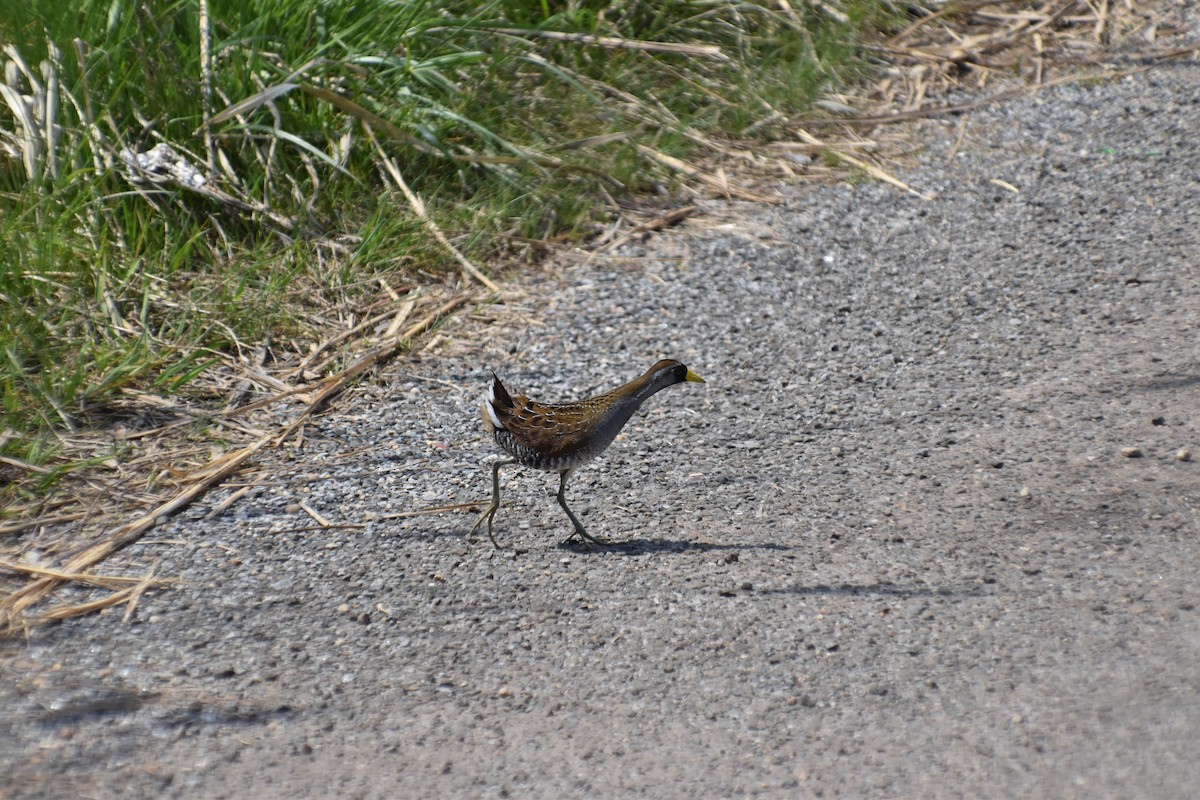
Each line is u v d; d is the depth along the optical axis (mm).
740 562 10516
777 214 18016
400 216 16609
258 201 16047
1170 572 9906
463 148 17859
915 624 9445
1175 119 19938
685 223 17844
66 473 11680
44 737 8211
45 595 9961
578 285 16203
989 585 9945
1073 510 11031
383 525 11234
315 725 8430
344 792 7762
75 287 14125
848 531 10977
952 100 21438
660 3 22203
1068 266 16078
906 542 10719
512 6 20781
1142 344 14023
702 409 13531
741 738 8234
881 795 7602
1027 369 13812
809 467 12203
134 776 7863
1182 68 21750
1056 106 20828
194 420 12805
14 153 15078
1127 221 17078
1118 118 20188
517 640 9453
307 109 17312
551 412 10602
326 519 11289
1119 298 15141
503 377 14125
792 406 13477
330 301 15328
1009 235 17047
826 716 8422
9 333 13023
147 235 15242
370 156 17062
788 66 21781
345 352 14422
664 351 14719
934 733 8164
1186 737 7883
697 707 8578
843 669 8938
